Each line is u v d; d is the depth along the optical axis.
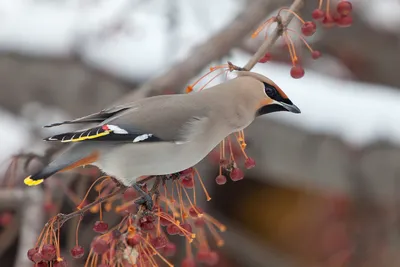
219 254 14.23
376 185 12.40
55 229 7.23
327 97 12.88
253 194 15.27
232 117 7.57
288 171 12.88
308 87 13.05
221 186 15.18
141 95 11.09
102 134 7.05
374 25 15.73
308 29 7.97
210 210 14.10
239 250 14.31
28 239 10.15
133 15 13.98
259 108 7.62
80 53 13.64
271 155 12.73
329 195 14.76
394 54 15.75
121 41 13.73
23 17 14.08
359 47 15.76
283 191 15.19
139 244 7.23
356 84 13.74
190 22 13.75
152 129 7.25
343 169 12.45
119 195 8.12
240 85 7.61
